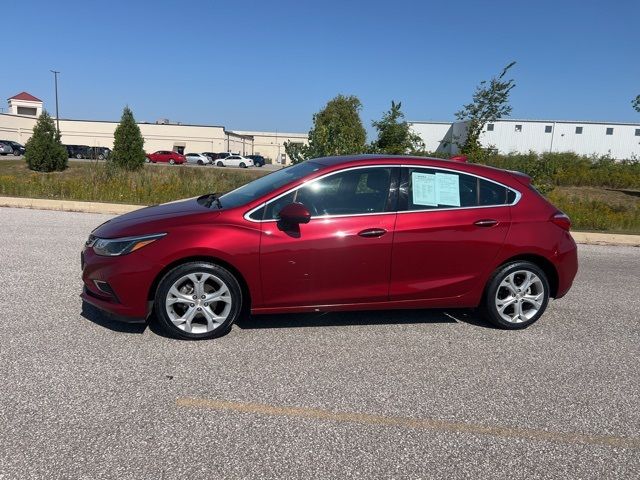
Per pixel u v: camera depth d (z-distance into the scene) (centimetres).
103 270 434
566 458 307
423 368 421
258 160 7325
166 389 365
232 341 457
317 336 479
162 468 280
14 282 596
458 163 503
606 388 399
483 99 1306
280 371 403
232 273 451
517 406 366
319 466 288
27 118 7244
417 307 489
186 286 448
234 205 464
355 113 6016
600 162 3434
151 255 430
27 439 300
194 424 324
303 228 450
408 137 1479
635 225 1340
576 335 514
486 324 533
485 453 308
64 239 853
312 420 335
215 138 8100
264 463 289
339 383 388
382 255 465
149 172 1931
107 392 357
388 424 335
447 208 484
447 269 484
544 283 514
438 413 352
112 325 477
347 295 467
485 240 488
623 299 655
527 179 522
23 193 1408
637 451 317
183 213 462
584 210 1406
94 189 1433
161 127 8012
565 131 6266
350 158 490
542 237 502
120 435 308
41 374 377
